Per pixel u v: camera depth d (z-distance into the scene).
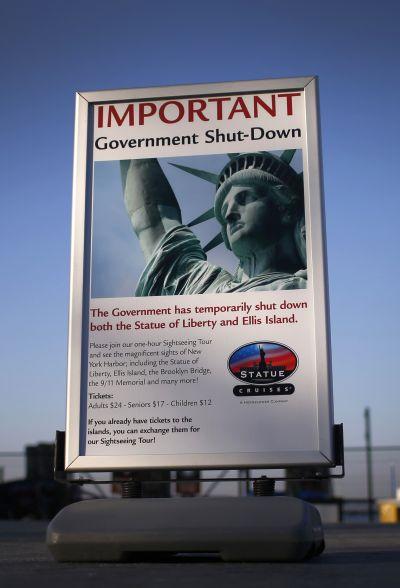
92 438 4.24
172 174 4.59
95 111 4.73
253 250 4.41
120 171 4.63
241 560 3.70
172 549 3.69
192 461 4.14
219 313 4.32
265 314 4.28
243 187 4.51
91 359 4.34
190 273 4.43
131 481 4.25
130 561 3.84
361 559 4.14
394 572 3.33
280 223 4.43
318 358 4.18
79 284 4.46
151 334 4.34
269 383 4.18
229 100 4.65
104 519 3.80
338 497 22.64
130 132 4.68
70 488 20.09
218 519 3.71
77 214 4.57
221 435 4.16
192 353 4.28
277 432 4.13
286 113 4.59
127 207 4.57
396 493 23.55
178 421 4.20
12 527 10.98
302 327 4.24
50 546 3.81
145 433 4.21
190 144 4.62
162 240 4.50
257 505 3.78
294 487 23.47
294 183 4.48
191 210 4.53
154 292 4.41
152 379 4.27
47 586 2.88
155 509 3.80
